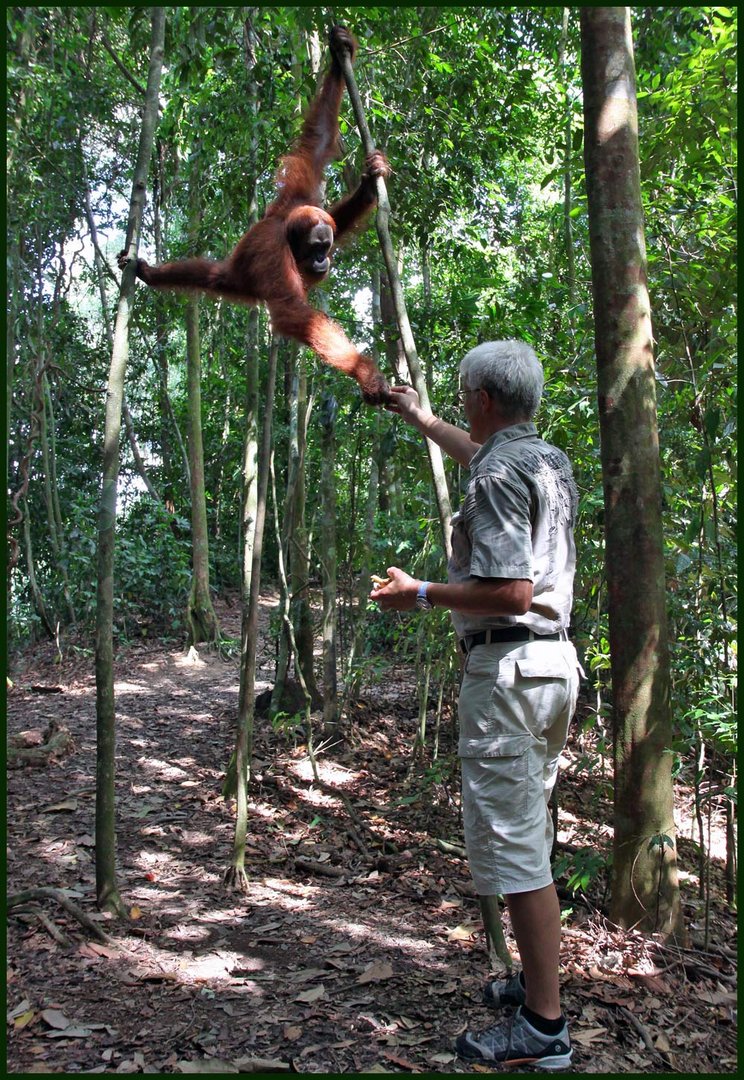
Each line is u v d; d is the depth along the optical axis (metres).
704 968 3.35
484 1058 2.63
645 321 3.58
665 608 3.64
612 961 3.38
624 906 3.62
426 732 6.90
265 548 14.70
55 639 10.53
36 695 8.66
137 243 3.68
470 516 2.63
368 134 3.80
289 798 5.44
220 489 15.39
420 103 6.80
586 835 4.30
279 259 3.60
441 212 7.08
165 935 3.56
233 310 11.69
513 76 7.24
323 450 6.61
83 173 11.45
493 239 8.36
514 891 2.56
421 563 5.91
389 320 7.41
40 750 6.18
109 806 3.72
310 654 7.23
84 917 3.53
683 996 3.21
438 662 5.65
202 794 5.49
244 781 4.20
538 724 2.64
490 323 5.71
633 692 3.59
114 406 3.62
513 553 2.50
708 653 3.97
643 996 3.17
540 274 6.12
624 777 3.62
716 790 4.29
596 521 4.35
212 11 5.27
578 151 6.62
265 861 4.46
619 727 3.63
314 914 3.83
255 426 5.77
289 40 5.68
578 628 5.09
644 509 3.57
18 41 7.80
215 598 14.34
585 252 7.30
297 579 7.11
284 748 6.44
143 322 12.91
